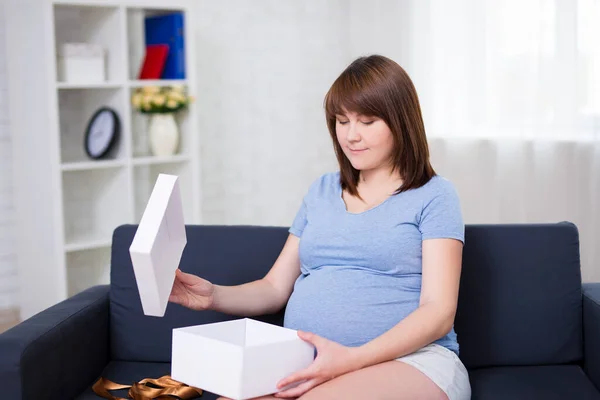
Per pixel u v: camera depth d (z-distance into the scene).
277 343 1.42
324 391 1.38
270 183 4.32
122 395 1.78
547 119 3.52
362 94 1.66
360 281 1.68
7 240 3.65
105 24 3.34
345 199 1.81
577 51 3.39
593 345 1.85
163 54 3.46
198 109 4.01
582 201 3.45
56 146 3.12
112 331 2.01
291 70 4.30
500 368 1.92
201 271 2.00
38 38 3.12
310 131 4.42
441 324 1.56
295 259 1.89
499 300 1.93
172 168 3.64
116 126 3.33
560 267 1.94
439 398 1.46
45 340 1.65
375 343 1.50
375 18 4.13
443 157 3.88
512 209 3.69
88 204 3.46
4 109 3.56
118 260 2.03
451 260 1.62
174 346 1.48
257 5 4.14
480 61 3.71
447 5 3.80
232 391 1.39
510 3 3.59
